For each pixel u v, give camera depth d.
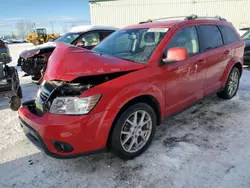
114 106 2.24
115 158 2.61
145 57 2.72
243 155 2.56
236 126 3.28
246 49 7.04
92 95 2.14
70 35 7.20
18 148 2.89
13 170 2.45
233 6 20.86
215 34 3.77
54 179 2.29
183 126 3.33
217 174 2.26
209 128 3.25
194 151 2.67
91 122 2.15
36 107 2.55
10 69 4.48
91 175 2.34
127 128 2.49
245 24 21.02
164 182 2.19
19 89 4.71
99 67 2.32
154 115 2.74
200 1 21.36
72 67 2.31
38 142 2.32
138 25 3.49
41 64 5.61
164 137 3.02
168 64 2.77
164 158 2.56
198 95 3.45
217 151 2.66
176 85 2.93
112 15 22.52
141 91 2.43
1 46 5.49
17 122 3.71
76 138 2.12
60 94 2.24
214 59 3.58
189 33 3.21
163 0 21.88
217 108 3.99
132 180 2.24
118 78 2.32
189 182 2.17
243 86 5.29
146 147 2.71
